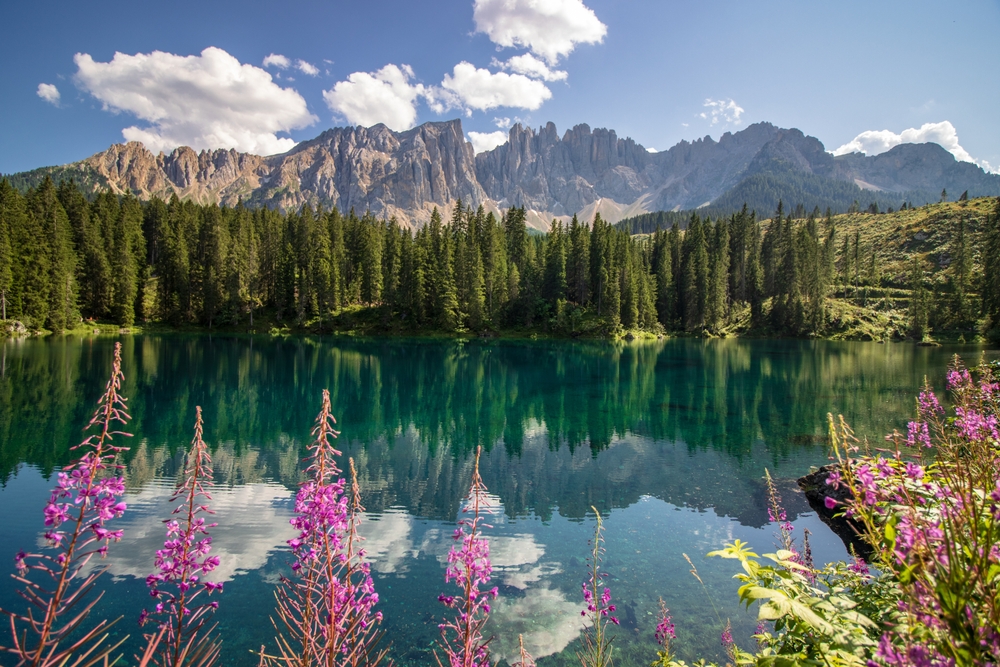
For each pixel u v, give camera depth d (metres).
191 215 108.69
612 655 8.60
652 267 114.50
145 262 98.69
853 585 3.78
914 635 2.52
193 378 39.88
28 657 2.76
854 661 2.59
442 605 10.07
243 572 11.36
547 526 14.53
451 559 4.37
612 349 72.88
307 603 3.91
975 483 2.83
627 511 15.72
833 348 75.06
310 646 3.92
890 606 3.11
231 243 97.44
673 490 17.56
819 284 97.50
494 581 11.23
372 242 102.06
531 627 9.43
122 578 11.01
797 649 3.18
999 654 2.15
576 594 10.69
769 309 103.62
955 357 3.93
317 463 3.83
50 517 2.82
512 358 60.34
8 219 69.12
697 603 10.31
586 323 90.44
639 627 9.46
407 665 8.15
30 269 68.31
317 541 3.86
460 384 40.88
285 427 25.94
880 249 128.12
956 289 88.38
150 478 17.80
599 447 23.19
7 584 10.70
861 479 2.88
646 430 26.34
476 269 89.44
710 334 98.19
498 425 27.41
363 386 39.03
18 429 23.42
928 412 3.73
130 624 9.21
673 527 14.48
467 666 4.29
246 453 21.34
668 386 40.28
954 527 2.58
